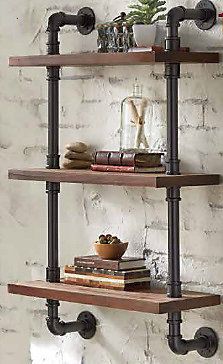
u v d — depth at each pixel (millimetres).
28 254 3629
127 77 3297
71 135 3467
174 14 2947
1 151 3678
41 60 3232
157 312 2941
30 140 3586
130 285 3154
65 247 3518
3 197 3689
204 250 3139
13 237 3672
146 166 3072
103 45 3162
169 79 2975
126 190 3332
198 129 3131
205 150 3113
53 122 3326
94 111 3398
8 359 3709
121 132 3203
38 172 3242
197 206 3148
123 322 3367
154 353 3295
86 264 3232
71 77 3455
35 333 3631
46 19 3520
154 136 3234
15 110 3625
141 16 3084
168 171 3004
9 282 3693
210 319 3139
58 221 3529
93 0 3369
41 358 3617
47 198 3551
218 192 3094
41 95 3545
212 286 3119
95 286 3211
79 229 3473
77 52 3424
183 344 3078
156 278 3256
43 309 3602
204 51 3088
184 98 3160
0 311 3713
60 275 3523
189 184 2992
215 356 3131
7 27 3629
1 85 3660
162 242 3240
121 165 3088
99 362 3441
